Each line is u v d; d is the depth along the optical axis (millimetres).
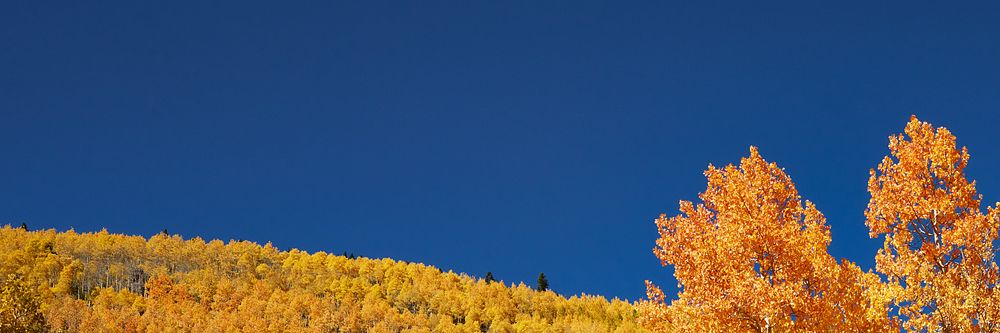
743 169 19062
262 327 121625
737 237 17891
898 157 18734
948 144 18203
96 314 116375
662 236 19969
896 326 17016
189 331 118750
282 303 139125
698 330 18141
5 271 129750
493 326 139750
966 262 17297
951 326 16750
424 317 141250
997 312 16484
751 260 17875
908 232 18062
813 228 18047
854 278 17266
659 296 20906
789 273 17297
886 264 18094
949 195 17938
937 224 17938
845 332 16250
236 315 129625
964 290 16906
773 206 18375
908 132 18719
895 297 17406
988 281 17047
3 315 28469
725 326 17109
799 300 16219
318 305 139125
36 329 29281
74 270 136000
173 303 134125
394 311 141500
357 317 135750
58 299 124000
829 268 17078
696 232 19453
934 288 17031
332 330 131875
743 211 18438
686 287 18859
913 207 18109
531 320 142375
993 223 17141
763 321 16938
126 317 119438
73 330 107812
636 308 21156
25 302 29203
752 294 16641
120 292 131875
